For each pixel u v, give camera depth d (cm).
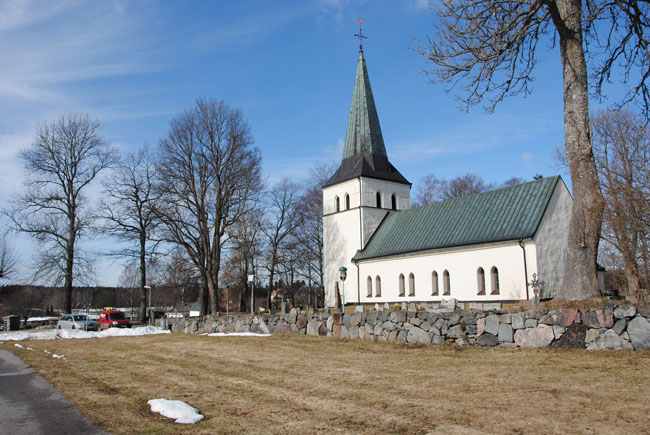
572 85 1627
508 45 1720
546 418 735
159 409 841
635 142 3519
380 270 4372
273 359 1485
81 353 1866
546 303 1605
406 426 722
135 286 8712
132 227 4959
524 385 967
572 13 1627
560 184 3378
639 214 2698
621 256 3403
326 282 5141
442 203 4247
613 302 1349
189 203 4600
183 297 8812
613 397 845
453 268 3638
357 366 1299
